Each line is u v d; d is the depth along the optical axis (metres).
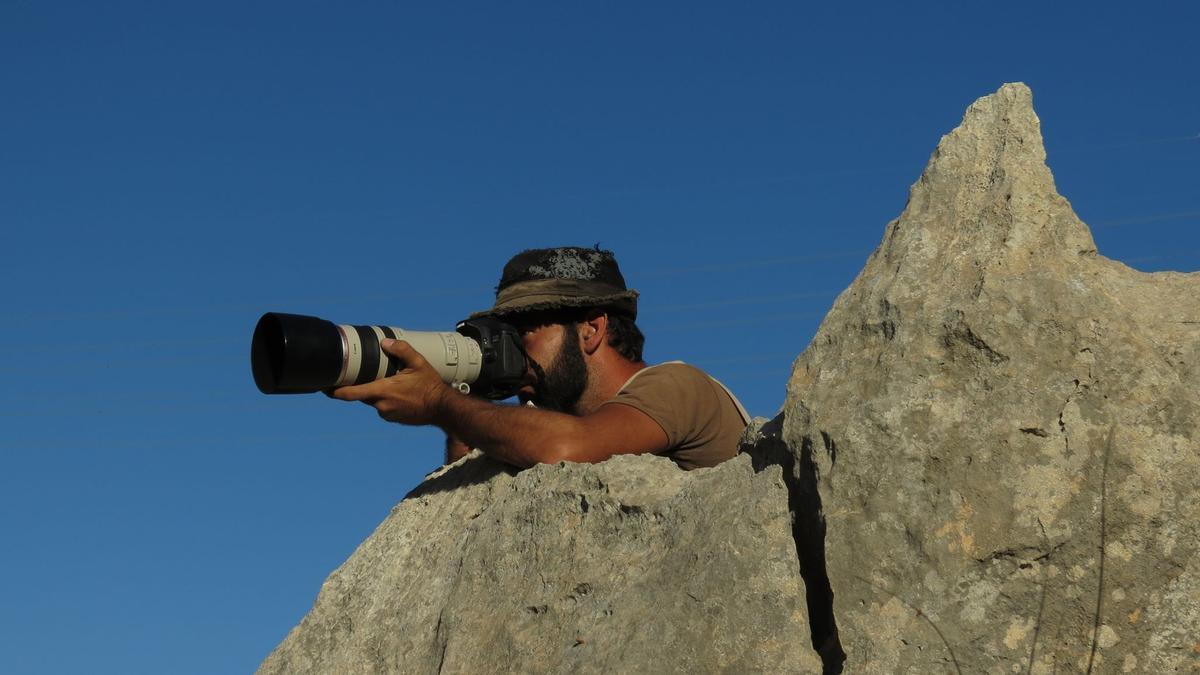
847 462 3.23
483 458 4.54
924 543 3.12
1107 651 3.01
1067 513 3.07
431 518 4.45
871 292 3.45
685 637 3.21
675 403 4.45
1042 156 3.43
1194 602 3.01
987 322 3.21
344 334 4.42
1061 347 3.17
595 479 3.74
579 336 5.03
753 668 3.11
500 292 5.11
